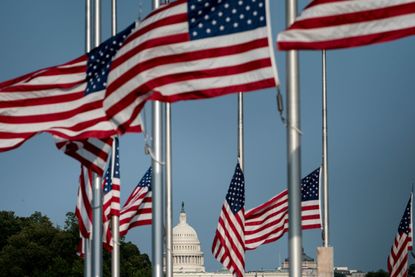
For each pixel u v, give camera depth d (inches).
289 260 1432.1
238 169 2637.8
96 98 1822.1
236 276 2635.3
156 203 1913.1
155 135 1930.4
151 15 1584.6
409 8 1373.0
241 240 2642.7
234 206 2642.7
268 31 1485.0
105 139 1940.2
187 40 1539.1
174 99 1555.1
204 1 1536.7
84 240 2496.3
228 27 1517.0
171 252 2618.1
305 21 1382.9
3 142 1828.2
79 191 2409.0
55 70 1836.9
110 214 2628.0
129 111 1621.6
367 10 1378.0
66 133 1815.9
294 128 1434.5
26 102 1834.4
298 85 1440.7
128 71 1604.3
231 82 1512.1
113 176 2600.9
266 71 1482.5
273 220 2930.6
